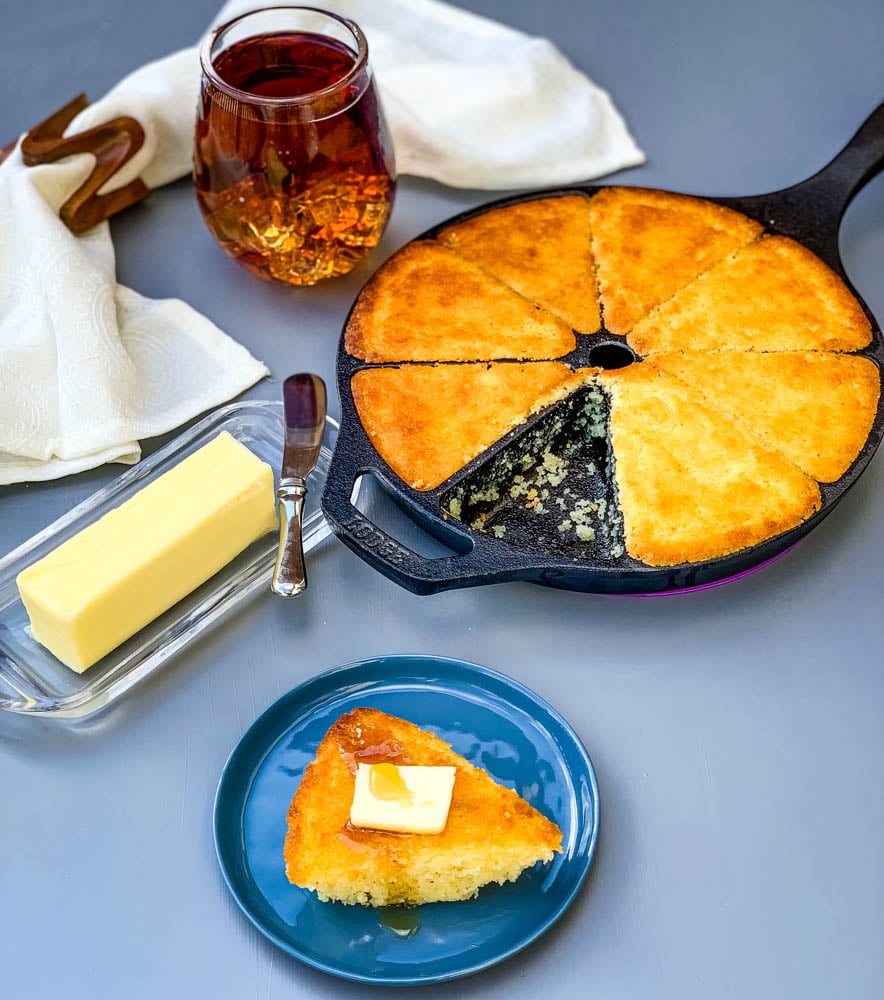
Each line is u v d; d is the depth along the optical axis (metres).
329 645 1.30
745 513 1.31
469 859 1.07
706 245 1.60
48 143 1.64
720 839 1.15
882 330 1.60
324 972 1.06
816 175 1.67
